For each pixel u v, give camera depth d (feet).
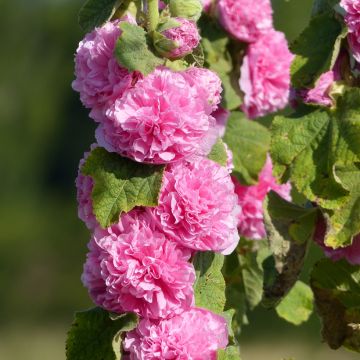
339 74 13.19
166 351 11.59
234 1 14.65
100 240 11.62
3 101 87.56
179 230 11.56
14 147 87.40
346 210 12.60
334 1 13.07
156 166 11.60
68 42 88.74
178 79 11.60
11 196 86.99
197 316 11.78
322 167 12.73
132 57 11.50
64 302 84.94
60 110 88.53
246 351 66.44
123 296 11.55
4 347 80.79
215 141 11.71
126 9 12.50
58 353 79.92
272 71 14.96
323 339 13.71
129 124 11.41
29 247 85.71
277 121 13.00
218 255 12.16
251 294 15.19
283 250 13.35
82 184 12.09
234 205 11.82
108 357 12.07
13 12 87.61
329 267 13.48
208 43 14.78
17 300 84.53
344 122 12.73
